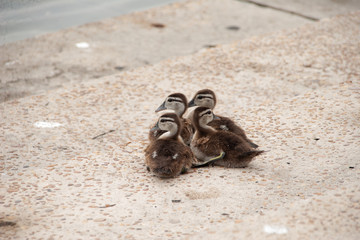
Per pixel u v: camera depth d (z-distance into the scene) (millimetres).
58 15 16969
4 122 10688
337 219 6902
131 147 9766
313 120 10367
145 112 11281
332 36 15227
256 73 13055
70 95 12016
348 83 12094
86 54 14305
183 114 10312
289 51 14281
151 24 16609
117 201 7812
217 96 11906
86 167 8930
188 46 14984
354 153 8984
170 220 7266
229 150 8586
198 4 18516
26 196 7965
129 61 13969
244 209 7461
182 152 8469
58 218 7359
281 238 6539
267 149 9352
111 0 18797
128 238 6852
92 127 10594
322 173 8398
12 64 13523
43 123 10711
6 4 15164
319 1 19000
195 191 8008
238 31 16078
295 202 7434
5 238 6867
